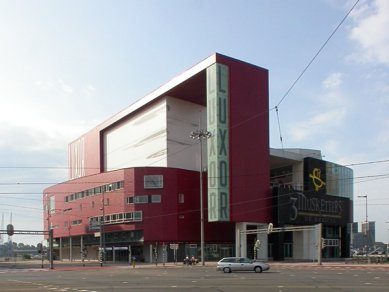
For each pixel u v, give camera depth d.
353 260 68.62
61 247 106.69
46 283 29.64
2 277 38.97
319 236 55.38
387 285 23.47
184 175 78.38
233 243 79.38
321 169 96.31
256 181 73.19
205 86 79.56
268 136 75.75
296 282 26.27
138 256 77.31
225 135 70.19
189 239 76.44
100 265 67.31
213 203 69.12
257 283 25.84
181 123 85.12
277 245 74.56
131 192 78.00
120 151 97.62
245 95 73.50
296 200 77.56
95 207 87.56
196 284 25.84
